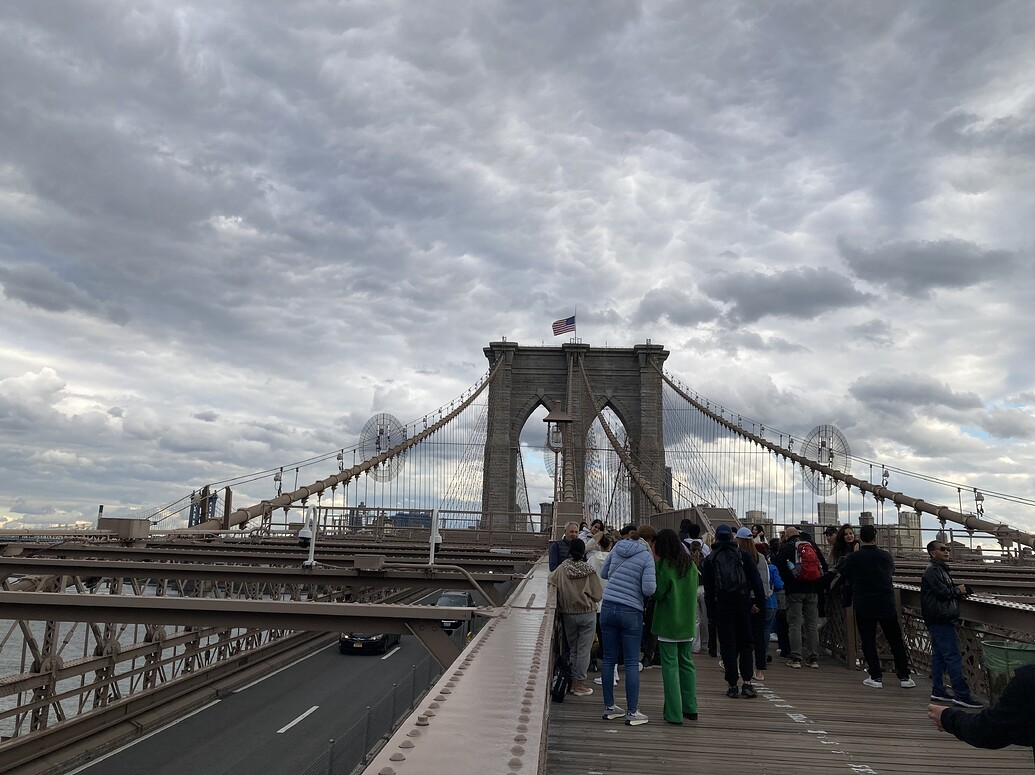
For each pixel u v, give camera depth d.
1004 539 29.81
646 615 10.59
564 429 35.84
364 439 36.12
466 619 8.59
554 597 8.48
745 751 6.50
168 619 8.92
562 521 31.12
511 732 2.47
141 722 18.69
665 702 7.43
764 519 31.58
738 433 44.34
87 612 8.89
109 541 21.53
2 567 14.70
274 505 32.34
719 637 8.81
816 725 7.48
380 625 8.65
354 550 23.53
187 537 26.41
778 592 11.54
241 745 17.95
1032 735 2.88
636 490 62.50
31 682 15.25
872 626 9.70
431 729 2.50
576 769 5.93
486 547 28.05
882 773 6.01
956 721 3.13
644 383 73.75
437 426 48.00
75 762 16.02
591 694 8.72
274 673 27.08
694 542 10.90
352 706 22.11
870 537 9.84
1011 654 8.15
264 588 26.31
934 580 8.44
